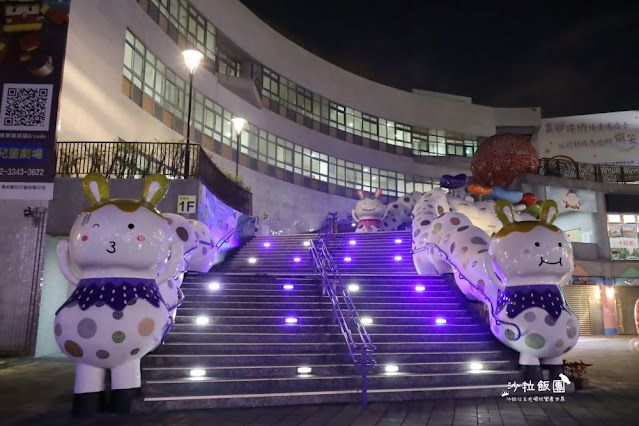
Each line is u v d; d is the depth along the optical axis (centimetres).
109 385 665
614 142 3828
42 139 1186
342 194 3350
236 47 2777
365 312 1002
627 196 2431
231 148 2603
